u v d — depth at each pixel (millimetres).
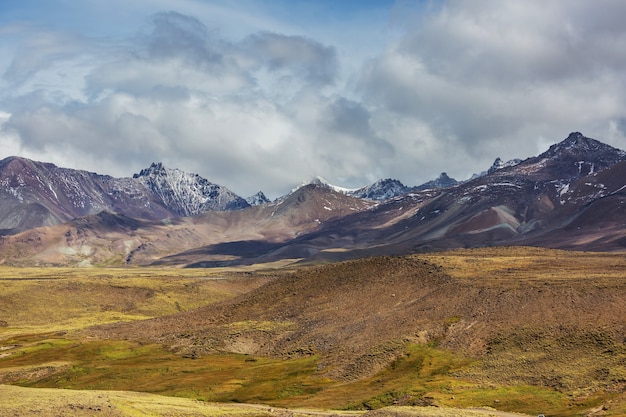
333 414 87125
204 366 144125
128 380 133875
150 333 183500
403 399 103438
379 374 122688
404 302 160125
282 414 85625
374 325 148250
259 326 170125
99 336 185125
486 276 161000
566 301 130875
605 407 87750
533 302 134750
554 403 95312
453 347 127875
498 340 124750
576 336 116688
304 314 173875
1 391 84000
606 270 154000
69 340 182250
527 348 118438
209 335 168000
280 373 132125
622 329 114000
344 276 190625
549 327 123062
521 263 174375
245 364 144625
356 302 171500
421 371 118250
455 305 145625
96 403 75375
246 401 112250
